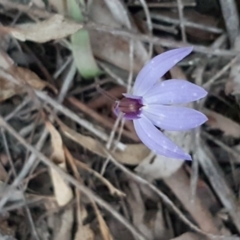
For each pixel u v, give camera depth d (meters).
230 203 0.18
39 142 0.18
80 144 0.18
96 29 0.17
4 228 0.18
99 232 0.18
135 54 0.18
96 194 0.17
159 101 0.12
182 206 0.18
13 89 0.18
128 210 0.18
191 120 0.12
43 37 0.17
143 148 0.18
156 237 0.18
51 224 0.18
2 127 0.17
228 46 0.18
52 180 0.18
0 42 0.18
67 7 0.16
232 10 0.17
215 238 0.18
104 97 0.18
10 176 0.18
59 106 0.18
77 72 0.18
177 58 0.12
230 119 0.18
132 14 0.18
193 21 0.18
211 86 0.18
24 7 0.16
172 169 0.18
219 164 0.19
